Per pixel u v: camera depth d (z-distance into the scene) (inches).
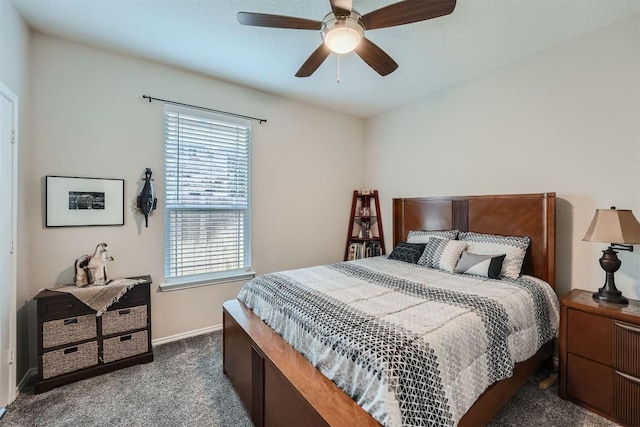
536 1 71.3
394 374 42.5
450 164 122.6
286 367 55.1
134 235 100.3
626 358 65.3
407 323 54.6
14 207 73.7
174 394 76.2
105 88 94.8
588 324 71.2
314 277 89.1
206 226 115.7
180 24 81.5
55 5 73.2
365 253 154.4
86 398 74.2
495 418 67.3
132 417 67.6
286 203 136.6
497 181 106.7
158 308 105.3
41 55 84.9
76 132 90.1
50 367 77.6
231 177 121.3
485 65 104.1
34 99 83.8
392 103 142.3
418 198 132.7
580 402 72.0
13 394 72.7
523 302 73.5
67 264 88.7
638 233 69.5
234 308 84.9
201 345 104.0
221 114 117.5
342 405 44.6
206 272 115.9
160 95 104.5
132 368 88.4
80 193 90.7
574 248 88.4
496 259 89.7
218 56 99.0
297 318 62.6
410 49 93.3
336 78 114.8
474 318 59.1
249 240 126.0
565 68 89.2
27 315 82.0
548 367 88.2
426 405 44.0
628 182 78.4
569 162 89.0
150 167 103.0
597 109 83.4
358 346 47.9
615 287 74.5
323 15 78.0
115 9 75.1
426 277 89.4
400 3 57.9
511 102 102.3
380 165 156.6
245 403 70.4
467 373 52.6
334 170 153.4
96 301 82.9
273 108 131.6
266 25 66.1
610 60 80.7
